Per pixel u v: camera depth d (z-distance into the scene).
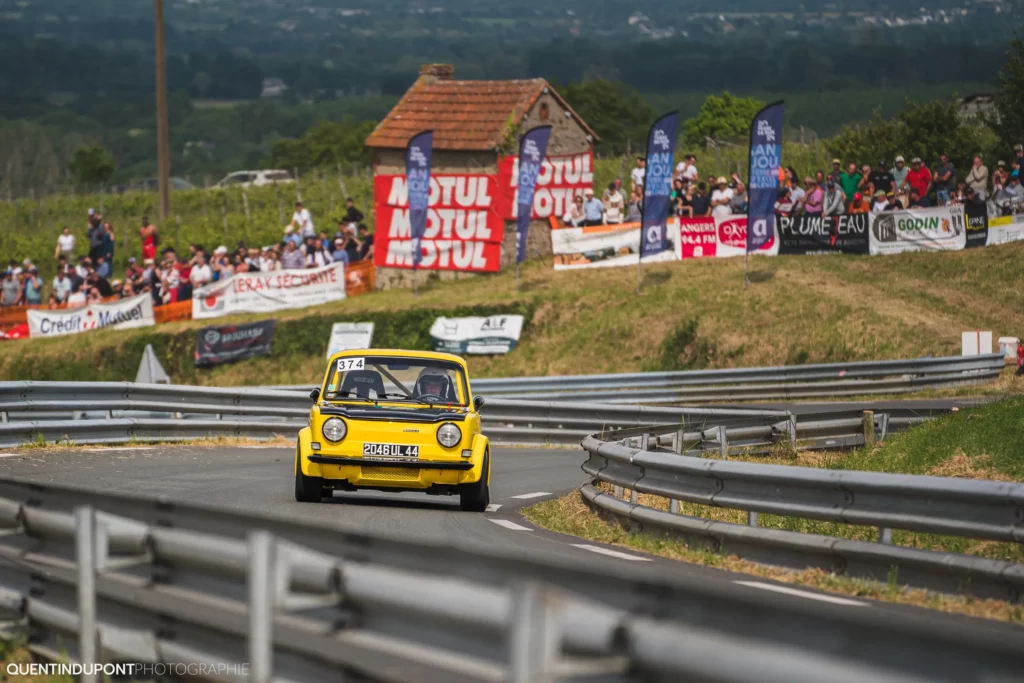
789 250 147.38
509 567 15.10
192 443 74.31
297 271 155.25
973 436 57.91
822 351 125.88
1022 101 175.62
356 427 45.81
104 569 22.11
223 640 19.66
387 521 42.25
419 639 16.11
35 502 26.02
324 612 17.98
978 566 29.48
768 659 11.84
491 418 90.94
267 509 43.59
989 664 11.18
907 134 186.50
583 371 134.50
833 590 31.70
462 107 171.12
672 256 152.50
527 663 13.24
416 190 151.12
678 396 114.25
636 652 13.30
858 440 73.19
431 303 148.50
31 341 159.62
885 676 10.95
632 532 41.75
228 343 149.00
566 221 157.12
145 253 159.75
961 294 131.75
